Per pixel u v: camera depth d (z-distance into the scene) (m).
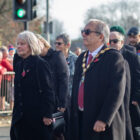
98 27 6.61
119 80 6.20
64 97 8.80
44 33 27.22
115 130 6.29
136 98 8.41
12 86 15.85
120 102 6.16
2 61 15.59
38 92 7.14
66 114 8.87
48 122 7.13
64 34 10.88
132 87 8.52
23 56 7.38
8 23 50.38
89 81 6.40
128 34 11.28
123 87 6.22
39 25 50.66
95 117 6.28
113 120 6.30
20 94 7.19
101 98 6.29
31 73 7.13
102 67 6.37
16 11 15.41
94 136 6.25
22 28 50.28
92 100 6.32
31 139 7.23
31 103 7.11
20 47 7.23
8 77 15.73
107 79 6.30
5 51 15.86
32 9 15.57
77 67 6.93
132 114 8.47
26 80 7.14
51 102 7.15
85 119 6.34
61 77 8.95
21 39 7.23
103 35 6.64
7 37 50.12
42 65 7.17
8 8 49.50
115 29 8.76
